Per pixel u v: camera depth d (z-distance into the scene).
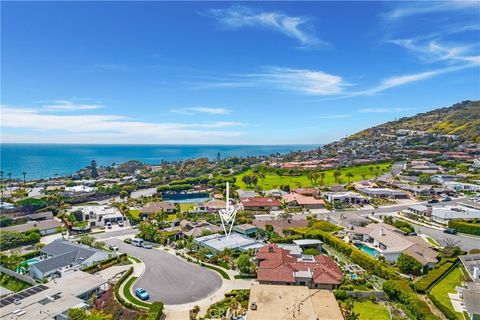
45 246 111.56
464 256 93.31
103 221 147.88
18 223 148.88
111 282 85.06
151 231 122.81
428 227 135.25
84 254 101.06
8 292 82.75
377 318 67.00
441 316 66.88
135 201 193.62
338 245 107.31
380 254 97.50
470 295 68.56
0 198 195.75
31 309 67.31
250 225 130.88
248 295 75.75
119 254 103.38
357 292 75.56
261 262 89.75
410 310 68.69
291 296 70.38
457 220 135.62
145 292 77.50
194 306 72.62
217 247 105.88
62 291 75.31
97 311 69.44
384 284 75.81
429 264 92.00
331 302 68.88
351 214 152.75
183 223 141.62
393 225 131.88
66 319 65.56
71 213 156.25
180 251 108.94
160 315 68.50
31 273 92.19
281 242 113.50
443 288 79.00
